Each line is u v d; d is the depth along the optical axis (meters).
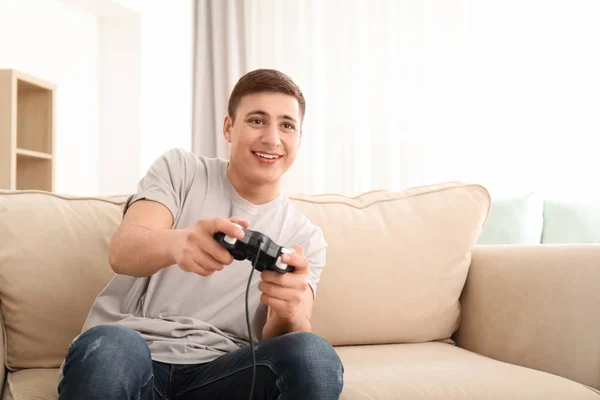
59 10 3.43
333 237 1.58
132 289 1.24
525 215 3.02
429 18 4.18
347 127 4.27
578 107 4.04
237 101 1.27
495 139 4.13
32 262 1.34
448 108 4.17
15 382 1.23
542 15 4.08
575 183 4.05
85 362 0.88
